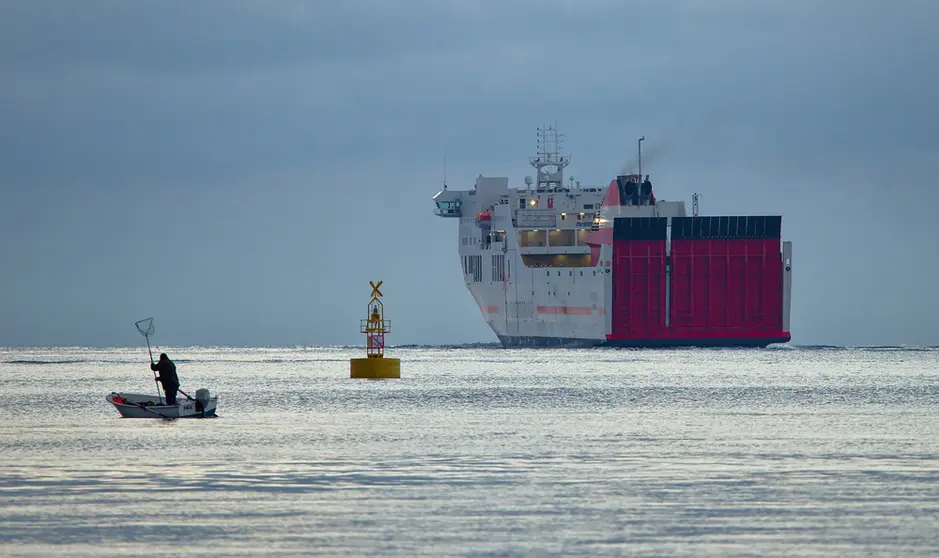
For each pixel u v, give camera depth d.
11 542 137.75
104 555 132.00
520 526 145.12
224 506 158.25
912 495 164.75
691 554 131.62
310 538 139.38
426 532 142.12
